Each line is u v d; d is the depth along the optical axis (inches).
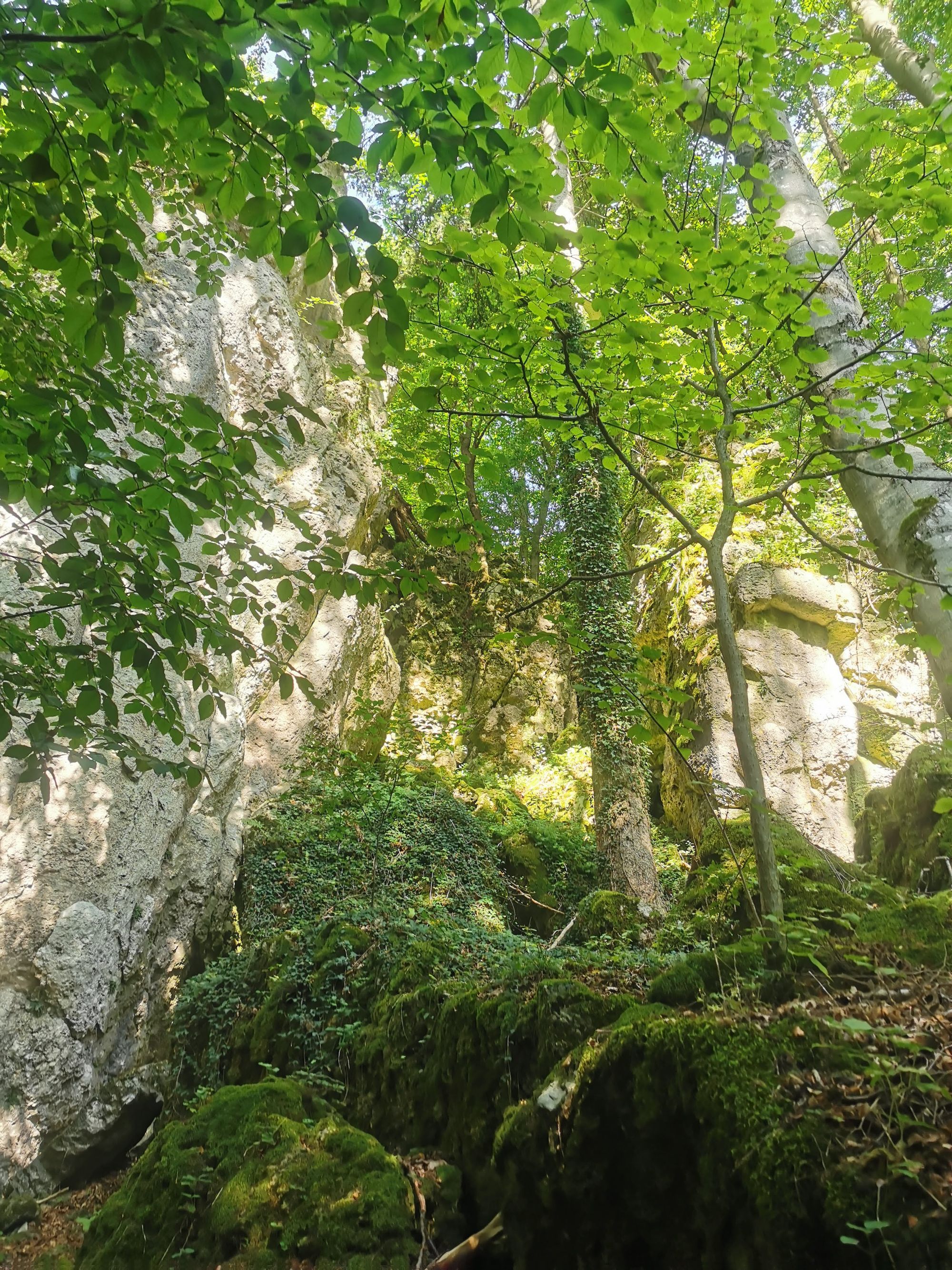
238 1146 164.2
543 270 150.9
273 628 121.5
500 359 151.3
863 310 207.3
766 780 410.0
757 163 154.2
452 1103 167.8
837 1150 96.4
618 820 353.1
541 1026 152.3
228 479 108.7
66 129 85.3
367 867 327.6
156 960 272.4
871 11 262.2
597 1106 126.0
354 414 498.9
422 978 207.0
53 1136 220.5
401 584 121.8
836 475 163.6
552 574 677.9
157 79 66.4
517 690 573.6
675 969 145.1
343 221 77.7
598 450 354.9
